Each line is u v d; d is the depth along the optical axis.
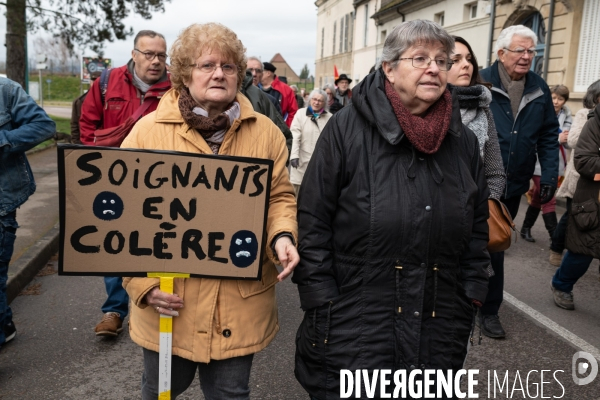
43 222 7.13
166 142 2.16
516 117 4.22
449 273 2.16
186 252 2.11
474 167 2.33
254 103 4.99
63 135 14.48
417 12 23.84
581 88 13.20
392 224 2.06
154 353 2.24
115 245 2.08
